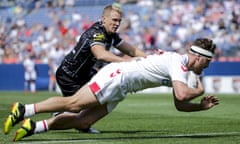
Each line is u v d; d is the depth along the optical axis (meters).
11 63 86.50
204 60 21.28
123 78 21.22
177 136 23.59
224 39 81.94
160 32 87.31
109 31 24.20
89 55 24.73
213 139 22.16
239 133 25.08
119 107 45.78
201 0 92.19
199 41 21.31
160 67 21.28
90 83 21.25
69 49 84.81
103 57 23.55
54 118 21.59
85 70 25.28
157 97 63.41
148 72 21.36
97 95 21.17
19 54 93.88
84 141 21.44
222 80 74.56
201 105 22.03
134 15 94.81
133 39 87.88
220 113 38.50
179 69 20.97
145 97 63.41
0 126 28.38
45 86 83.38
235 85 74.12
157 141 21.38
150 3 96.25
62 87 25.73
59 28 97.38
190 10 91.31
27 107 21.11
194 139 22.16
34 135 23.47
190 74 21.59
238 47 79.19
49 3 105.50
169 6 93.81
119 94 21.47
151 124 30.02
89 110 22.14
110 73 21.22
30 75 82.31
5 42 98.31
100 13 99.69
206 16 89.00
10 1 108.50
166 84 21.64
